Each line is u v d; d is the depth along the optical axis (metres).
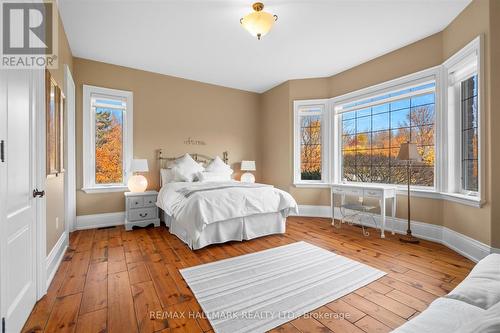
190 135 4.94
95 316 1.67
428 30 3.18
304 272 2.36
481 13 2.53
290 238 3.48
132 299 1.88
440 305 0.93
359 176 4.43
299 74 4.71
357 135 4.46
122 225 4.14
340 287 2.07
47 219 2.17
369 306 1.80
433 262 2.60
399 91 3.75
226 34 3.24
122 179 4.30
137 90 4.37
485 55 2.50
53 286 2.08
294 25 3.04
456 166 3.10
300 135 5.07
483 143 2.53
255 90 5.68
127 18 2.86
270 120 5.53
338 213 4.64
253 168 5.29
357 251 2.94
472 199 2.64
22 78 1.57
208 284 2.12
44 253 1.92
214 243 3.17
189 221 2.95
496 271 1.12
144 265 2.52
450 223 3.07
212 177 4.55
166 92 4.67
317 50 3.71
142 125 4.42
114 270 2.40
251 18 2.57
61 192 2.78
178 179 4.33
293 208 3.71
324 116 4.80
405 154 3.21
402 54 3.62
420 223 3.45
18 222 1.50
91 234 3.63
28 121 1.67
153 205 4.09
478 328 0.61
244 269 2.43
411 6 2.70
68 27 3.03
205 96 5.13
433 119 3.41
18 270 1.49
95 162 4.08
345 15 2.85
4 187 1.29
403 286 2.09
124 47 3.57
